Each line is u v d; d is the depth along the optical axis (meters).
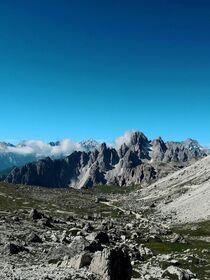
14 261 51.19
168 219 169.00
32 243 69.31
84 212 195.75
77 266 43.09
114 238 91.69
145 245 87.88
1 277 35.47
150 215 191.38
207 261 64.69
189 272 51.09
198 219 149.62
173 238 97.50
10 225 94.00
